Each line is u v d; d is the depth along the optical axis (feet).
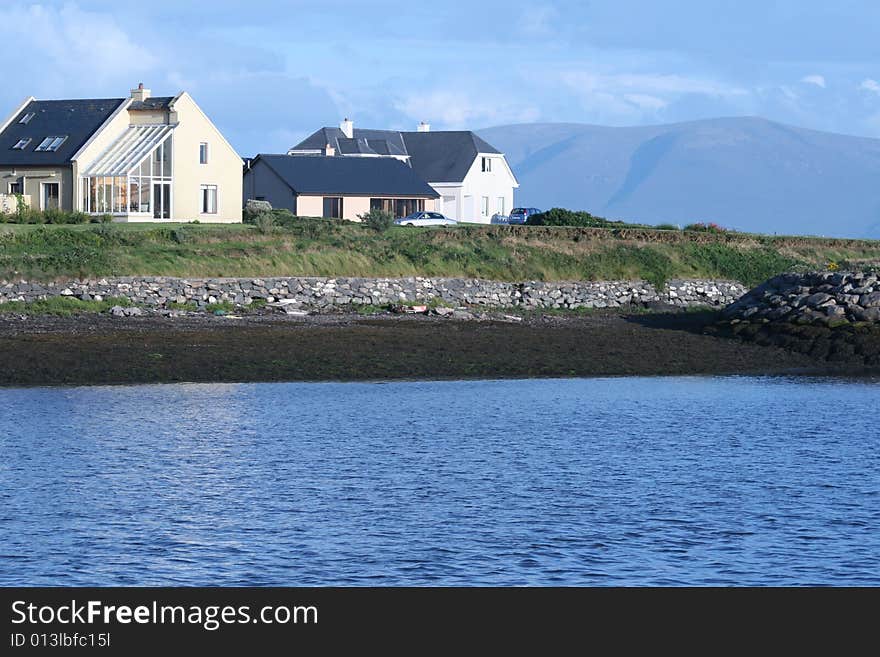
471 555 127.54
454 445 184.85
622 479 162.30
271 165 527.40
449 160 625.82
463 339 295.07
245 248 357.00
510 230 406.00
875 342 300.40
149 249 344.69
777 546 131.85
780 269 424.87
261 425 197.26
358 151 618.85
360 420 204.85
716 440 193.16
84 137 439.22
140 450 174.91
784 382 264.72
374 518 140.15
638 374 270.46
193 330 283.59
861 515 144.66
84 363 241.55
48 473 158.81
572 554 128.26
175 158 434.30
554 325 337.72
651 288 391.86
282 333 286.46
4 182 442.09
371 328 303.27
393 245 382.42
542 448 183.93
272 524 137.08
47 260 319.27
